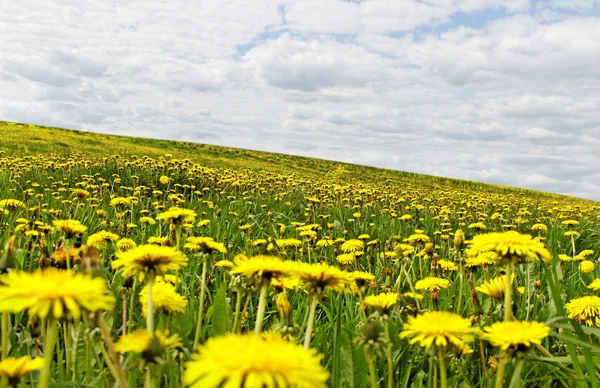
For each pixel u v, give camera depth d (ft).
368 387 8.11
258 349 3.52
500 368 6.15
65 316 6.61
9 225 17.15
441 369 6.13
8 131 127.54
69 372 7.78
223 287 8.21
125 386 5.28
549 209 58.90
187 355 6.57
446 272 15.88
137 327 9.57
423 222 38.63
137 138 212.64
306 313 11.05
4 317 6.61
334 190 49.47
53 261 9.71
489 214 52.54
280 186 54.70
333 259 20.66
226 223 26.81
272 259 6.40
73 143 126.00
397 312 10.85
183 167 49.55
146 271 5.73
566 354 9.38
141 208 29.99
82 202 28.94
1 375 4.95
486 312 11.32
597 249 30.53
